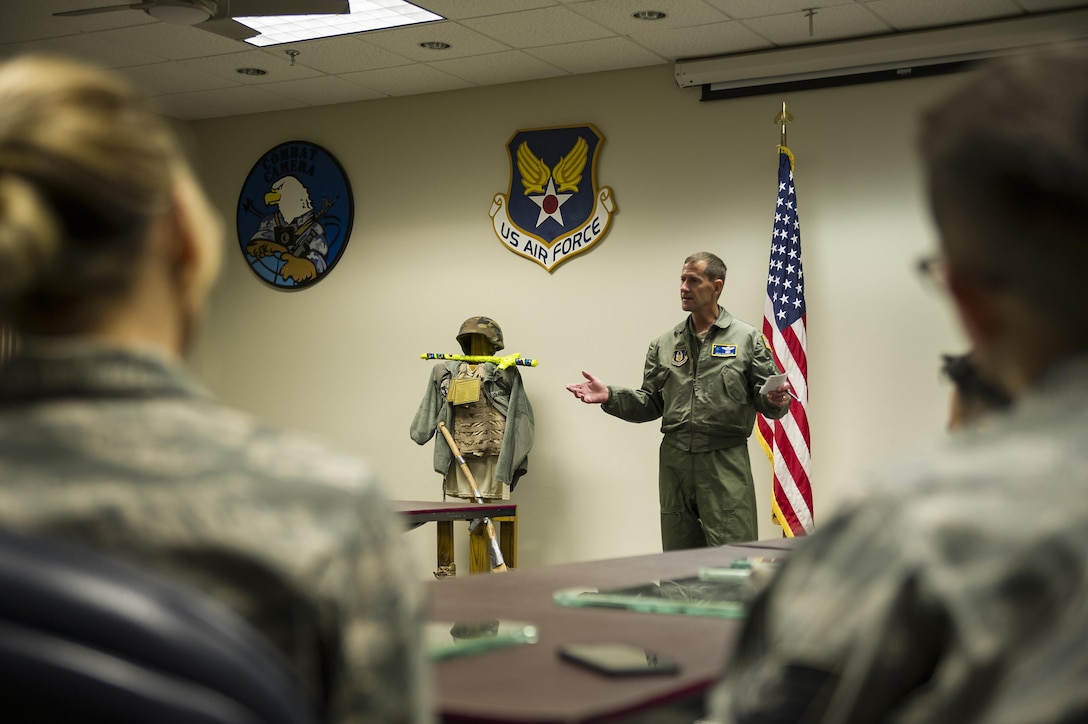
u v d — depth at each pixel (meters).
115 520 0.66
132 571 0.61
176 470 0.68
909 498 0.63
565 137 6.44
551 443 6.45
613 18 5.45
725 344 4.96
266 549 0.67
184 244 0.76
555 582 2.07
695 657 1.41
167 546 0.66
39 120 0.68
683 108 6.17
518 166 6.57
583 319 6.39
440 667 1.33
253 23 5.61
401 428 6.89
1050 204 0.61
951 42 5.40
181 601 0.61
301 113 7.24
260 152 7.35
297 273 7.21
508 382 6.19
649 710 1.19
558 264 6.45
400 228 6.93
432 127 6.86
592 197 6.35
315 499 0.70
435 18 5.51
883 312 5.69
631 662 1.32
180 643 0.59
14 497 0.66
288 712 0.63
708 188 6.09
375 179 7.02
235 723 0.60
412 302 6.88
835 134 5.80
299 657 0.67
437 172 6.83
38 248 0.67
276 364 7.28
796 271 5.61
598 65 6.25
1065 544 0.56
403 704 0.70
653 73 6.25
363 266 7.03
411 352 6.86
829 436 5.78
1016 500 0.58
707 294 4.98
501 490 6.15
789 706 0.64
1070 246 0.61
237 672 0.61
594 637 1.54
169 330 0.77
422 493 6.83
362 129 7.06
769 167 5.95
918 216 5.62
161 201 0.72
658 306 6.20
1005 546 0.57
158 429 0.70
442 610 1.75
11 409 0.69
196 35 5.81
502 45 5.91
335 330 7.11
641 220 6.25
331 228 7.11
